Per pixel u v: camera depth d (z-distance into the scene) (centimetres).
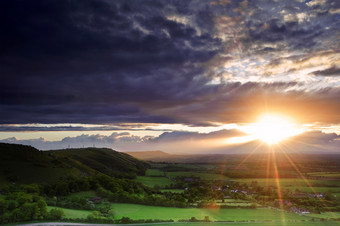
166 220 12162
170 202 16100
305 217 15175
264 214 15288
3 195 13662
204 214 14188
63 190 15938
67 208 12731
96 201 14725
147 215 12962
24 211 10200
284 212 16175
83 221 10744
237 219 13662
